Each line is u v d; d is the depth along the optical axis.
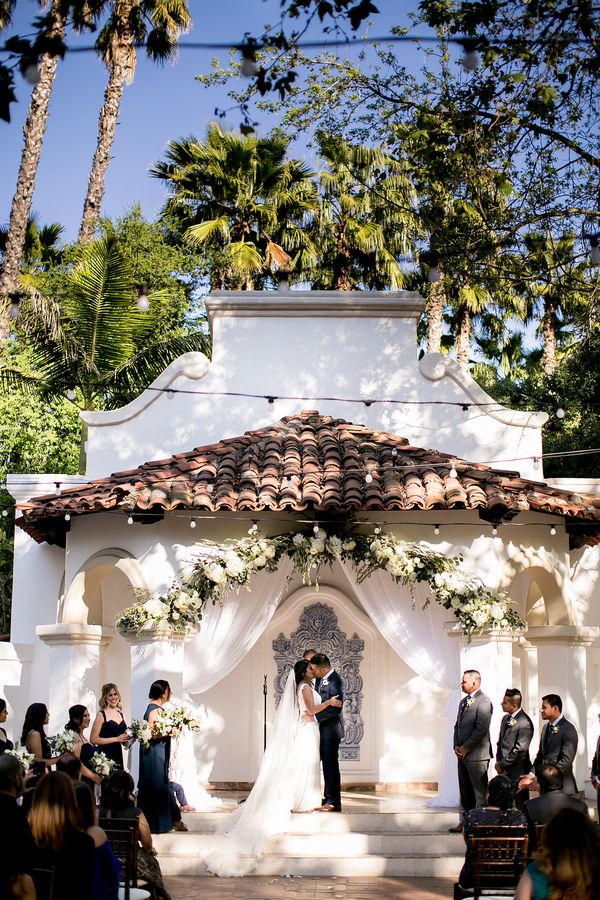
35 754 11.20
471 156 13.90
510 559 13.53
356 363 15.95
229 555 12.55
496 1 12.23
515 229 14.22
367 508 12.83
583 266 14.98
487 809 8.40
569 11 11.70
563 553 14.19
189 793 12.88
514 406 22.84
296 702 12.54
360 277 27.48
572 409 21.73
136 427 15.80
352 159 25.22
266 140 25.55
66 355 19.59
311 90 15.04
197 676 13.44
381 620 13.51
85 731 13.57
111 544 13.59
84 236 27.92
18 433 24.47
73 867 5.85
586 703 13.96
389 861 11.38
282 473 13.59
